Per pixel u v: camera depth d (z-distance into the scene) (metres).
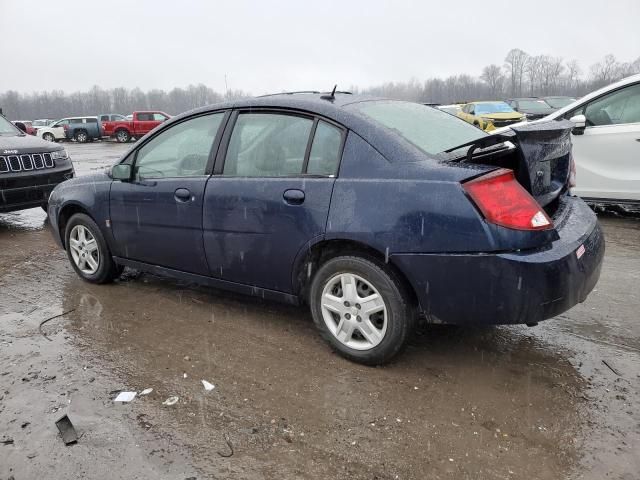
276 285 3.26
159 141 3.80
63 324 3.61
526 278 2.49
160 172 3.78
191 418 2.53
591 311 3.68
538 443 2.32
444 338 3.32
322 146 3.01
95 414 2.57
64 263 5.09
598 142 6.21
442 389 2.75
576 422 2.46
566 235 2.79
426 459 2.24
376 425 2.46
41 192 6.66
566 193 3.44
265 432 2.42
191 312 3.79
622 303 3.80
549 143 3.02
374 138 2.84
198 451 2.30
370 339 2.92
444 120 3.48
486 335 3.36
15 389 2.79
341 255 2.95
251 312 3.77
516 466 2.19
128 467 2.21
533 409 2.56
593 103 6.31
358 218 2.77
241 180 3.27
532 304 2.53
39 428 2.47
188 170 3.61
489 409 2.57
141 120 30.45
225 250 3.40
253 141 3.30
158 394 2.74
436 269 2.62
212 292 4.18
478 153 2.77
